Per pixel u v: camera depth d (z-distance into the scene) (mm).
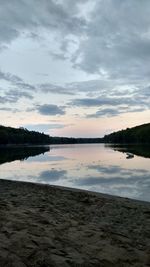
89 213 9906
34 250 4957
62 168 33000
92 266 4918
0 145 156250
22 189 14602
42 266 4516
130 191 17578
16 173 28500
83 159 47625
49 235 5980
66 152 77438
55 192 14328
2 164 38438
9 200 10273
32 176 26109
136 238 7188
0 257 4426
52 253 5039
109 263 5207
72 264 4805
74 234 6504
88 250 5621
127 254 5781
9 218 6758
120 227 8273
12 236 5395
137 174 25781
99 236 6629
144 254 5934
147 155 52062
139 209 11273
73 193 14391
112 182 21422
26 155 61906
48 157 54688
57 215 8414
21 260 4504
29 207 9062
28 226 6285
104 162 40094
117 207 11469
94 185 20234
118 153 64250
